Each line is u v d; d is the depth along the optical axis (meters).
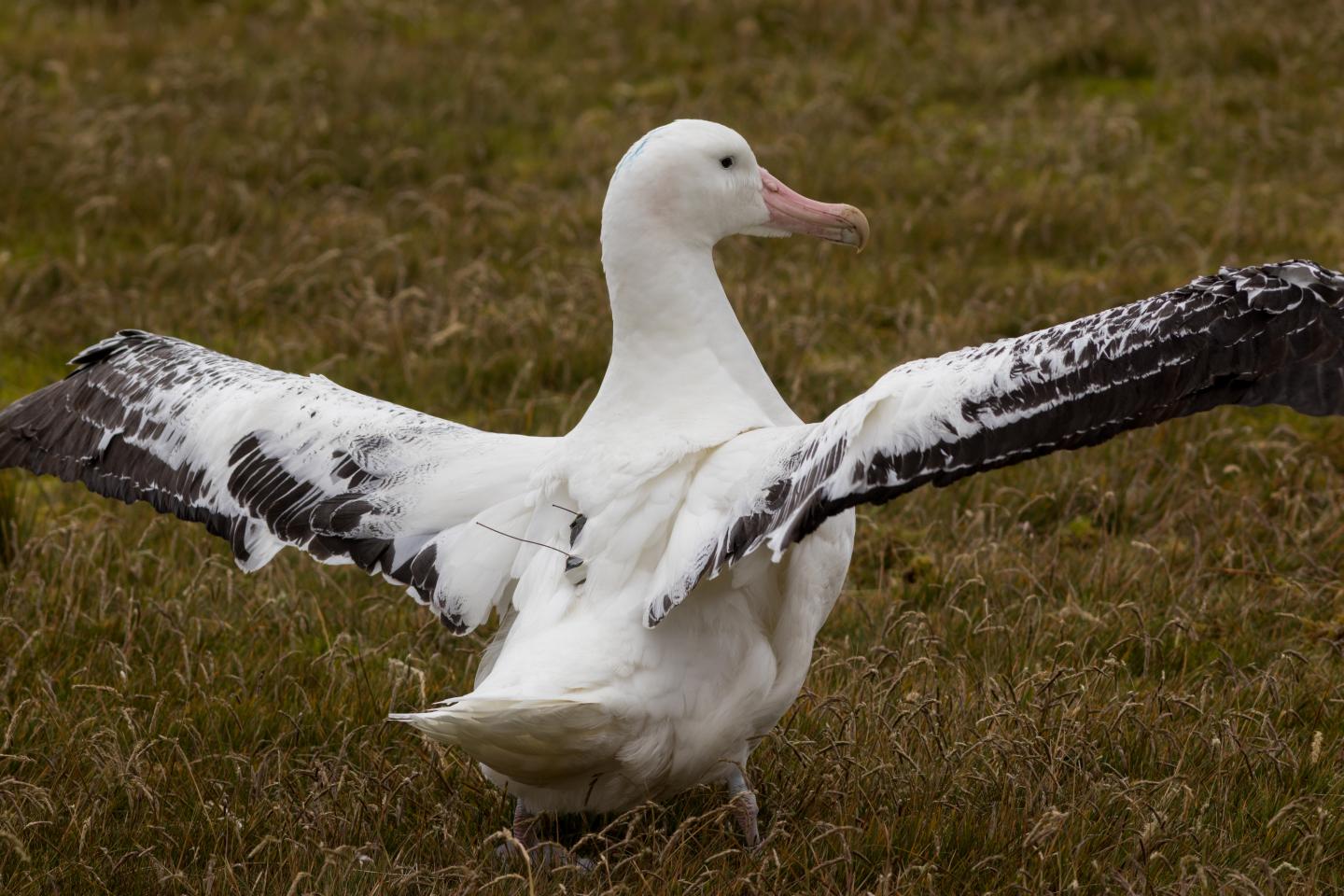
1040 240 18.17
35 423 8.94
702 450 7.25
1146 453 12.97
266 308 16.55
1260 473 12.98
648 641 7.00
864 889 7.73
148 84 23.11
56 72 23.59
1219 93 22.02
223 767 8.94
